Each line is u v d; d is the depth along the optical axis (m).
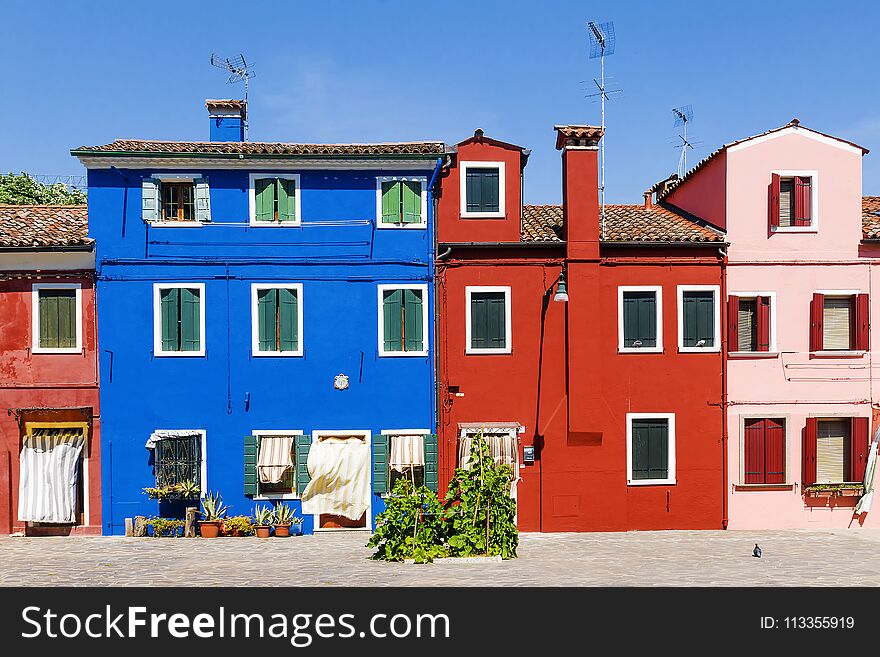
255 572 14.82
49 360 19.84
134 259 19.94
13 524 19.75
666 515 20.31
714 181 21.44
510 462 20.03
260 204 20.14
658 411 20.36
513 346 20.28
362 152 19.98
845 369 20.61
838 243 20.72
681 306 20.47
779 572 14.63
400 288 20.19
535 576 14.15
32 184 38.84
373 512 20.00
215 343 20.00
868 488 20.39
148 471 19.83
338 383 20.05
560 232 21.09
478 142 20.64
